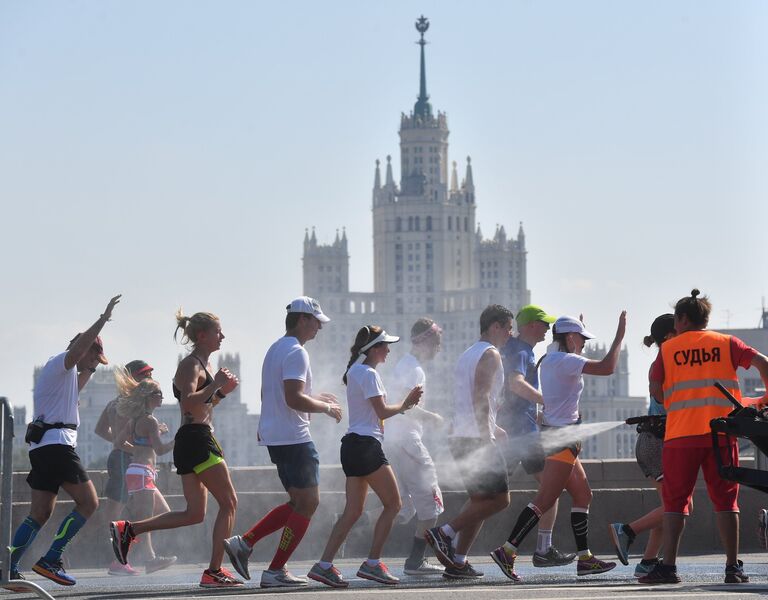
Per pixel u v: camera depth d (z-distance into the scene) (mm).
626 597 23422
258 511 38594
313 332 28359
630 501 39438
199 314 27969
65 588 28469
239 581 28281
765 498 39656
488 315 30359
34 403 28422
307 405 27734
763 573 30234
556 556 32969
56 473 28062
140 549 36188
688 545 39250
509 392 31234
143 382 36062
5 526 25422
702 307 27281
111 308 28016
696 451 26859
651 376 27688
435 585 28203
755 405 26578
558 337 30578
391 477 28656
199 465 27656
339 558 38531
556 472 29594
